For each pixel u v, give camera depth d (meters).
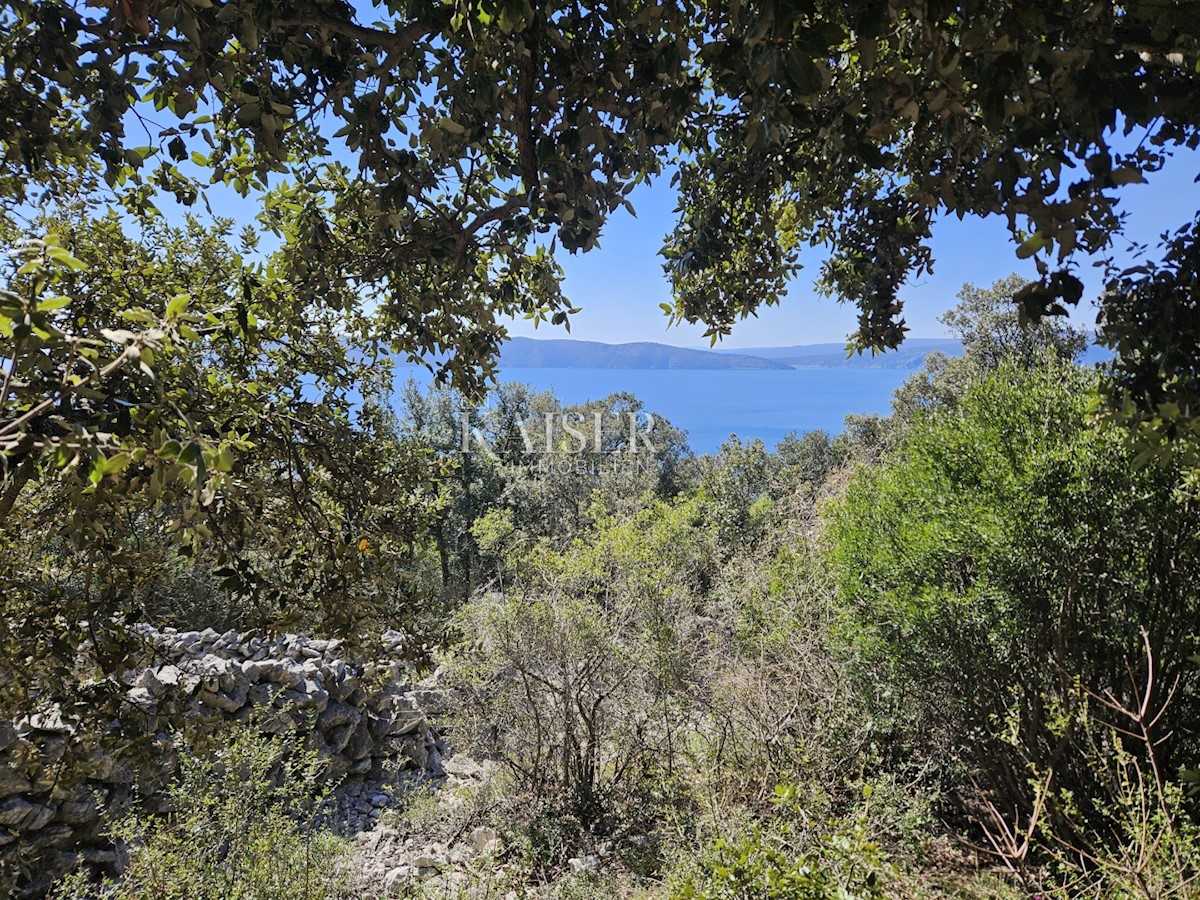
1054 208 1.09
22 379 1.43
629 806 5.61
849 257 2.79
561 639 6.33
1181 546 3.81
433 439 19.50
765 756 4.77
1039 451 4.11
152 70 1.68
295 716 6.64
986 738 4.32
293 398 3.10
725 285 2.93
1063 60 0.99
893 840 3.91
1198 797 3.60
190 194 2.27
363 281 2.49
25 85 1.70
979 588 4.08
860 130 1.35
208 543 2.57
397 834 5.91
